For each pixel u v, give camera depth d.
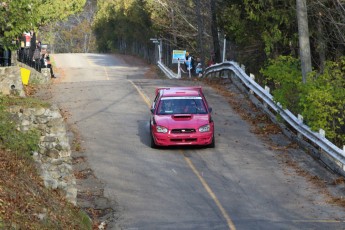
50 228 16.28
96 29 177.25
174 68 101.94
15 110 20.72
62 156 20.56
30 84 45.53
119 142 30.70
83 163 27.33
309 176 26.25
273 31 41.03
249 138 31.92
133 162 27.62
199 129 29.22
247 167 27.28
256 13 41.91
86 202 22.67
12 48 35.25
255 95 41.50
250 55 48.72
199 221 20.89
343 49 38.94
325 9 37.31
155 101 32.09
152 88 45.12
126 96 41.59
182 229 20.08
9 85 29.95
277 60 36.53
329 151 27.44
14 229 14.87
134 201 22.97
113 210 22.02
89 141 30.69
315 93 29.36
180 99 30.84
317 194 24.08
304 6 33.03
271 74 34.22
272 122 35.03
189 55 85.50
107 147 29.80
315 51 41.09
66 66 101.94
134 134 32.25
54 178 20.30
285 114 32.88
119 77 83.31
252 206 22.56
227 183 25.16
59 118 20.81
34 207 16.58
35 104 21.27
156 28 91.00
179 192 24.00
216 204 22.70
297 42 41.53
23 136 20.19
